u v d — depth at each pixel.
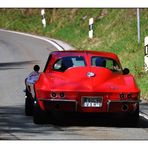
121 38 70.50
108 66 30.09
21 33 107.00
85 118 30.36
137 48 59.78
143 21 73.06
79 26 94.38
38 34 105.38
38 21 115.31
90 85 27.48
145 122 29.69
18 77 50.38
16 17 122.12
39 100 27.61
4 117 30.47
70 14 103.56
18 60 65.50
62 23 102.62
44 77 28.66
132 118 28.06
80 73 28.52
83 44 80.19
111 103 27.22
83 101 27.16
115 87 27.56
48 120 28.58
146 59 48.09
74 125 28.23
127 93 27.34
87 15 96.75
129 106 27.44
